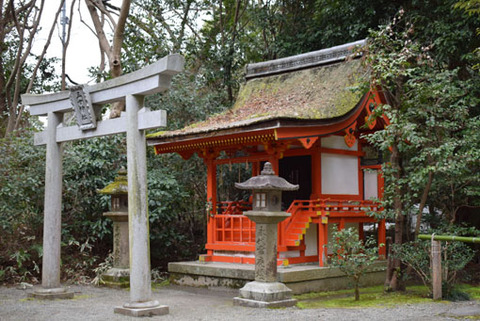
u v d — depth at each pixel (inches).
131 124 268.5
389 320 253.1
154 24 632.4
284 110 378.6
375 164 457.4
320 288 364.2
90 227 456.4
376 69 326.3
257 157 384.5
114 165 489.7
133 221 265.1
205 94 605.9
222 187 557.0
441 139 358.3
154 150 481.1
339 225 394.6
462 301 320.5
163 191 452.4
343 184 428.1
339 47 437.1
